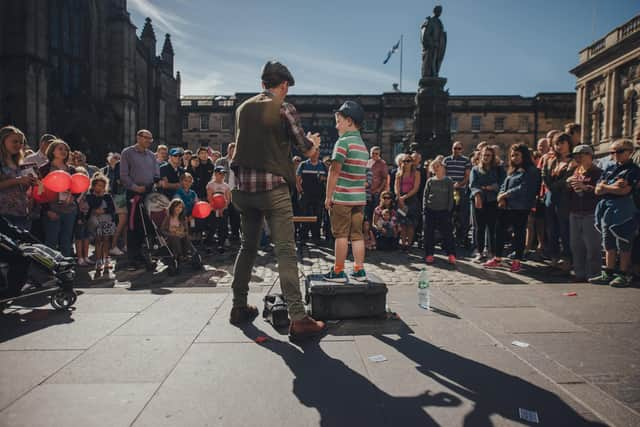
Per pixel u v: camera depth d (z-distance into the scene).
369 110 43.78
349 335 3.12
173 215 5.86
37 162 6.06
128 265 6.47
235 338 3.04
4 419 1.89
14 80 19.84
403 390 2.21
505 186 6.21
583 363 2.57
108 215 6.28
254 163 3.08
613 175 4.90
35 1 20.34
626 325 3.35
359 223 3.85
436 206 6.74
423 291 4.17
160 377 2.36
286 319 3.31
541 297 4.33
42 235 5.79
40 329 3.23
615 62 26.27
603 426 1.84
